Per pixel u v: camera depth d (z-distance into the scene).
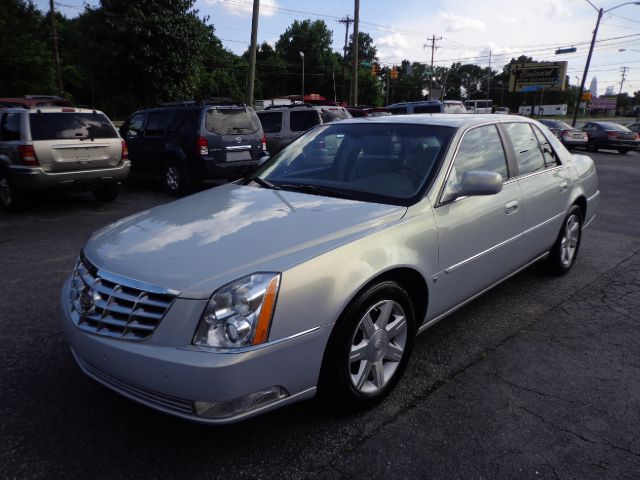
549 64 67.25
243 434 2.53
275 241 2.46
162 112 10.04
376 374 2.70
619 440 2.49
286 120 12.82
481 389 2.95
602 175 14.43
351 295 2.41
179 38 20.02
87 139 8.13
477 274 3.41
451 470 2.28
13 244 6.18
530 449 2.42
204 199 3.29
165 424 2.61
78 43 20.59
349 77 92.06
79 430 2.56
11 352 3.38
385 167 3.31
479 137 3.58
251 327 2.13
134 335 2.22
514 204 3.68
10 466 2.30
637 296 4.43
